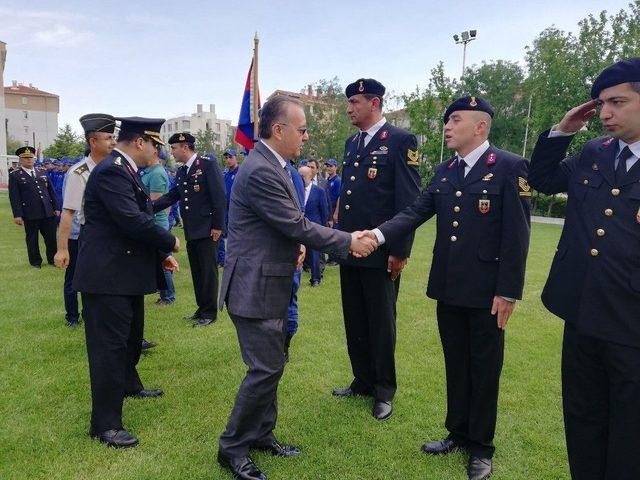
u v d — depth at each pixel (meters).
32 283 6.57
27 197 7.55
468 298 2.44
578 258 1.91
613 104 1.71
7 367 3.69
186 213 4.86
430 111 25.89
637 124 1.71
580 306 1.86
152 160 2.99
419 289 6.66
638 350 1.75
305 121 2.44
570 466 2.10
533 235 14.77
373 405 3.21
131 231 2.65
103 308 2.67
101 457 2.56
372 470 2.51
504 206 2.35
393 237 2.69
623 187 1.80
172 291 5.70
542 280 7.51
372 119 3.20
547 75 27.05
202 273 4.90
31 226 7.67
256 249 2.39
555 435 2.87
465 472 2.50
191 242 4.94
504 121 36.06
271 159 2.41
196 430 2.86
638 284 1.72
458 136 2.46
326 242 2.45
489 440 2.52
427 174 26.30
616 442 1.83
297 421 3.00
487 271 2.42
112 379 2.70
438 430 2.92
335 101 40.03
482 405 2.47
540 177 2.17
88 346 2.72
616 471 1.84
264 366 2.38
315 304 5.82
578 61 25.97
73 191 3.82
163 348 4.22
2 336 4.38
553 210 26.05
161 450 2.64
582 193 1.95
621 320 1.76
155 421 2.96
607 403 1.96
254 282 2.36
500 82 36.12
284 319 2.47
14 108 67.56
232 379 3.59
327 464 2.54
